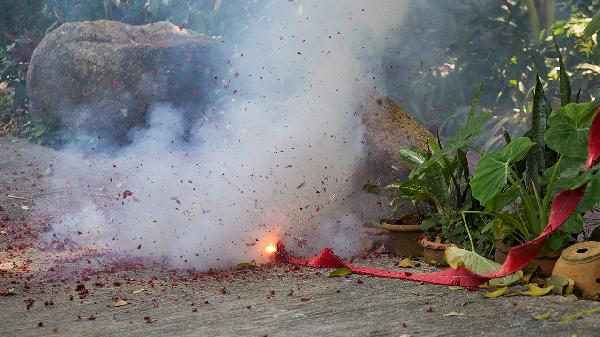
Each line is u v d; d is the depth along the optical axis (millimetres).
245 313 6098
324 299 6410
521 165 7398
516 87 14125
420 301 6191
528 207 6797
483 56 14602
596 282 6148
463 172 8047
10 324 6117
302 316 5930
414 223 8172
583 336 5109
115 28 14250
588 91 13695
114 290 7094
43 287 7312
